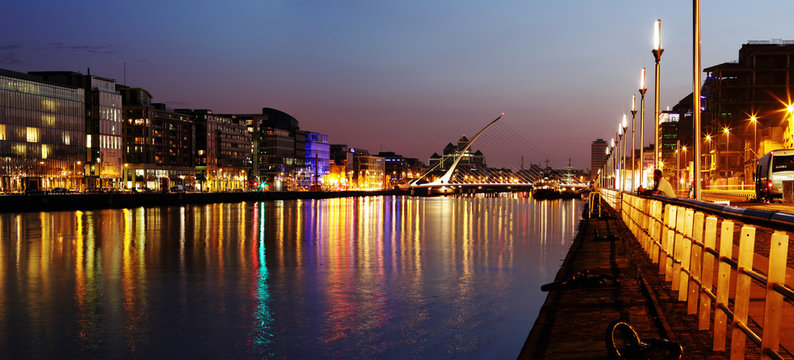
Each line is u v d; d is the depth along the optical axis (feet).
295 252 195.72
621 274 68.18
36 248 210.38
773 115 595.06
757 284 47.50
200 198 636.48
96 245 220.84
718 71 619.26
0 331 93.30
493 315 98.32
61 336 90.43
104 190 591.37
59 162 592.19
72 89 613.93
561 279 72.84
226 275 144.36
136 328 94.38
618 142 344.49
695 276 39.99
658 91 123.24
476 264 162.40
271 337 87.97
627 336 34.40
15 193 529.45
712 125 623.36
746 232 26.45
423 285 127.65
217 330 92.38
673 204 51.06
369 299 112.78
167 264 166.61
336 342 84.64
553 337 43.60
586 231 150.20
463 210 532.32
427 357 76.48
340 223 350.64
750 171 381.60
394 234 269.64
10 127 536.42
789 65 607.78
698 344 33.94
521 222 351.25
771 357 23.32
